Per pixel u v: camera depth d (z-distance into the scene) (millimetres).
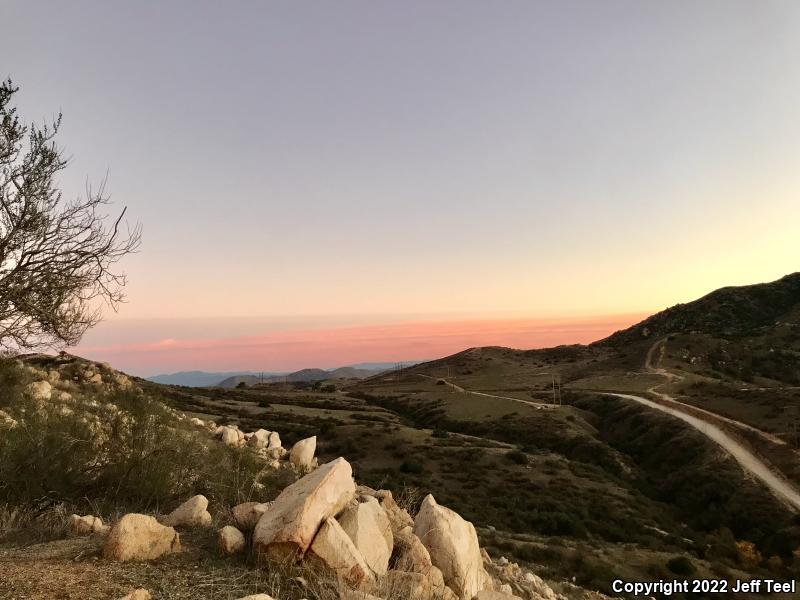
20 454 6699
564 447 63469
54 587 3418
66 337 8383
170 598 3445
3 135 7516
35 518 6012
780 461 49031
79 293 8312
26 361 18719
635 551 28500
